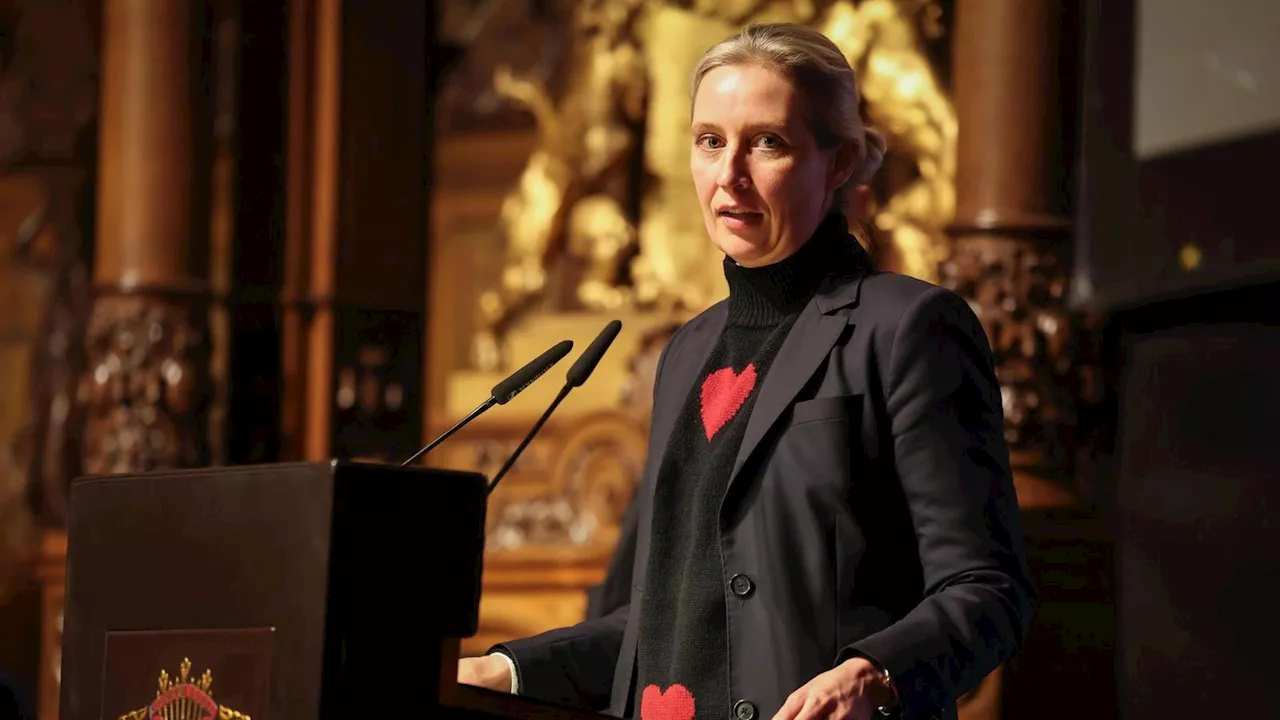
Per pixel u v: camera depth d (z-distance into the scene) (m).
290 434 23.11
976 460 7.37
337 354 23.28
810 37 8.02
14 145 28.31
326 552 6.16
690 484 8.01
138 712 6.72
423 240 24.45
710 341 8.41
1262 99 16.50
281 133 23.75
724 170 7.91
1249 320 16.69
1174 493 16.80
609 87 23.78
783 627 7.29
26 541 27.36
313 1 23.83
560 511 22.00
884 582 7.45
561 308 24.38
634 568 8.29
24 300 28.33
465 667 8.24
